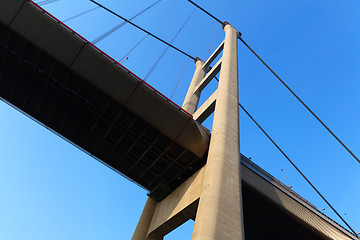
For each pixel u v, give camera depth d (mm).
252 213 33406
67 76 25188
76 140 30594
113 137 29172
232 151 24172
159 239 27641
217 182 21203
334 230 35125
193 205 24266
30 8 23156
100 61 24484
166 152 27984
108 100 26031
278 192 32125
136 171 31078
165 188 30109
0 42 24766
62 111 28531
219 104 28031
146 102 25641
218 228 18594
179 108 26234
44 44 23844
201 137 26703
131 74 25078
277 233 35312
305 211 33562
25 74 26766
